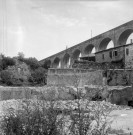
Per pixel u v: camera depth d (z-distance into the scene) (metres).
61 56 91.50
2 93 19.64
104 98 20.52
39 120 5.09
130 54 44.31
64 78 28.02
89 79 26.20
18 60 58.22
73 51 83.81
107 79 26.67
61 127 5.10
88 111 5.24
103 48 70.38
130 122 12.20
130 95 21.58
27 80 42.41
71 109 5.24
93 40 73.38
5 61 51.47
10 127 5.12
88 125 5.02
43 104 5.35
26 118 5.19
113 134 8.35
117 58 47.97
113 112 16.23
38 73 46.16
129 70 26.77
